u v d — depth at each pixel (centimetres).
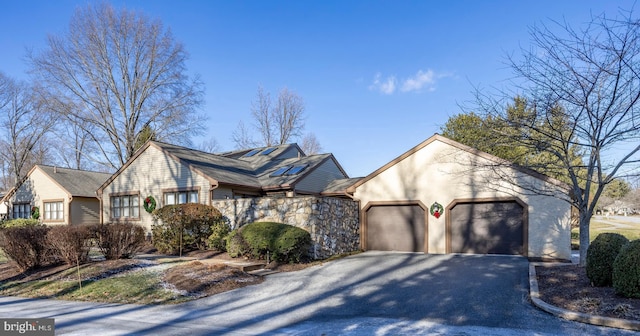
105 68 2884
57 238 1161
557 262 1243
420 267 1141
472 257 1307
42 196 2500
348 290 910
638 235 2177
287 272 1152
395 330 618
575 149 1226
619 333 588
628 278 709
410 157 1543
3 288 1041
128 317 720
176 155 1858
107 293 924
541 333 593
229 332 615
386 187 1580
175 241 1461
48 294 952
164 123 3058
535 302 751
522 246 1334
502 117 1110
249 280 1039
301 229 1288
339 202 1490
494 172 1287
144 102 3034
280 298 862
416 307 763
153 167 1916
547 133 1038
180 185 1812
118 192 2008
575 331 601
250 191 1905
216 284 979
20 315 744
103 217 2045
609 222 3812
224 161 2169
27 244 1173
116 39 2886
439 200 1476
